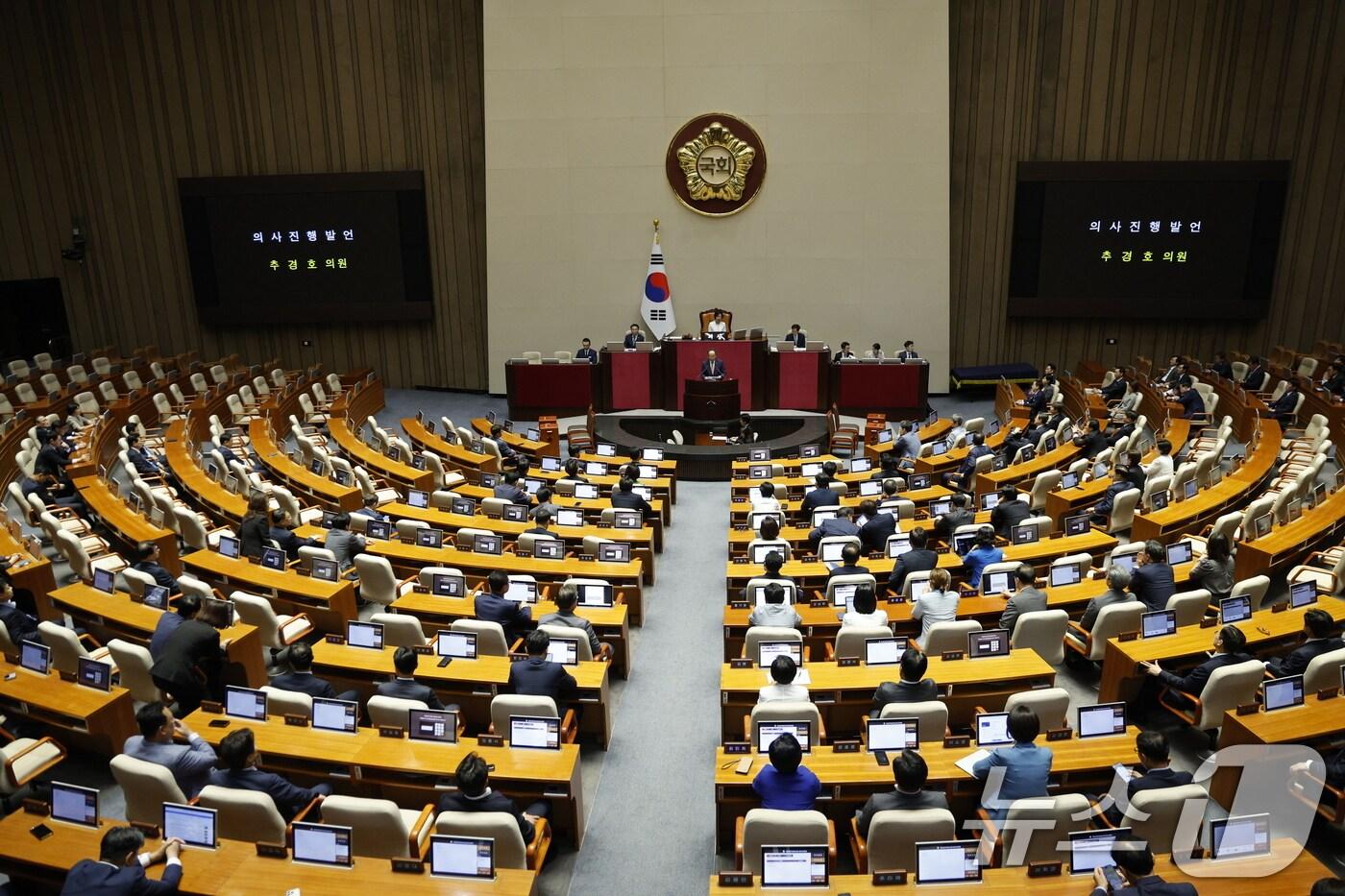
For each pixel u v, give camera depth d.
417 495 13.08
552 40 21.75
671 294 22.83
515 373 21.11
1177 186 21.20
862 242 22.25
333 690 7.56
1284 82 20.91
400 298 23.47
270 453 15.41
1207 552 9.62
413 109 22.80
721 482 17.19
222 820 5.62
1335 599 8.52
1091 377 22.14
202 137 23.25
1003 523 11.50
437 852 5.21
